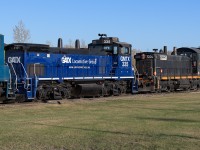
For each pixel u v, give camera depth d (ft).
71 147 30.37
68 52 85.15
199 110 58.23
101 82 92.84
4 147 30.04
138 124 42.32
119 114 52.90
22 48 75.46
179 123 43.16
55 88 80.84
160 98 84.94
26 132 36.73
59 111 57.21
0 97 67.97
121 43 97.19
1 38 66.90
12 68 75.61
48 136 34.65
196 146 30.42
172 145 30.76
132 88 101.86
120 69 97.30
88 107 63.77
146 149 29.45
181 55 130.52
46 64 79.87
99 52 93.09
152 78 111.14
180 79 125.08
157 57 114.62
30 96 74.28
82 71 87.86
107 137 34.27
